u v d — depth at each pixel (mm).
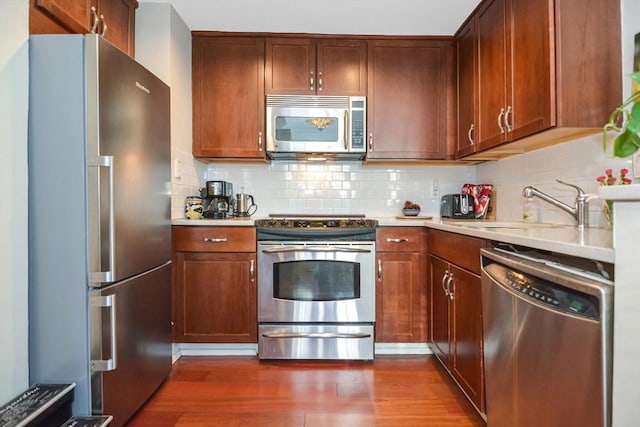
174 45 2305
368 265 2301
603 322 826
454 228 1821
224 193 2678
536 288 1064
